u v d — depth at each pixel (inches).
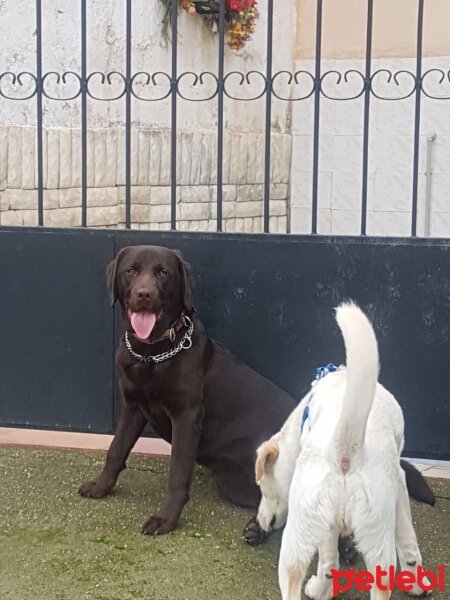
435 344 107.3
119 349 102.4
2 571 89.6
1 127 139.9
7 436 125.0
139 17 165.9
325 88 197.0
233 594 86.8
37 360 116.0
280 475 88.3
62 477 111.0
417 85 106.6
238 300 111.1
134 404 103.8
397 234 194.2
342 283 108.5
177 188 173.2
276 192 200.5
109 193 160.2
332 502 73.9
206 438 104.0
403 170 192.1
